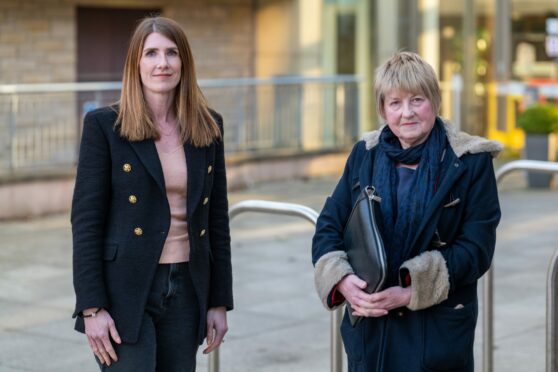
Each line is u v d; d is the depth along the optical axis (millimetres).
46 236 11148
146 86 4039
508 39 18203
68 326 7559
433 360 3812
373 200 3816
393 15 17312
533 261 9859
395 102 3883
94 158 3979
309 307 8125
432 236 3799
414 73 3840
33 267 9602
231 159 14453
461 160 3855
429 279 3736
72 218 3996
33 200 12250
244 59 16891
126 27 15383
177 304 4070
